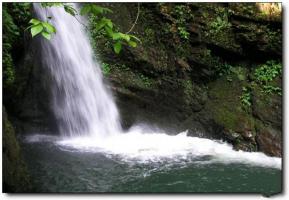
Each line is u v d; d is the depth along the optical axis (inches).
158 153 258.7
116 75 315.9
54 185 204.5
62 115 292.0
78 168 226.4
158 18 328.8
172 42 325.4
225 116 300.7
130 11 336.2
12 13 253.3
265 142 276.7
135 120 309.3
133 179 215.3
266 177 228.7
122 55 321.4
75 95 299.4
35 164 228.5
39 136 279.4
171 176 221.5
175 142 285.4
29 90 277.9
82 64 307.9
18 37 255.4
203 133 301.3
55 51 293.0
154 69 322.0
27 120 279.3
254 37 316.5
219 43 320.5
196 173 227.8
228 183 216.7
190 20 324.2
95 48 319.0
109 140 283.0
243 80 319.3
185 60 323.3
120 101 310.7
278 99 300.4
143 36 328.8
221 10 325.7
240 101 308.8
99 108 305.3
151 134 302.5
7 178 182.4
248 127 288.5
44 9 284.4
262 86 310.5
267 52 317.7
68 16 307.1
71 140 278.5
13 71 244.8
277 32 314.3
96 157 243.9
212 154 263.7
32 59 276.8
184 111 314.0
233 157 261.0
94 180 212.1
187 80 322.0
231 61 328.8
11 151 190.9
